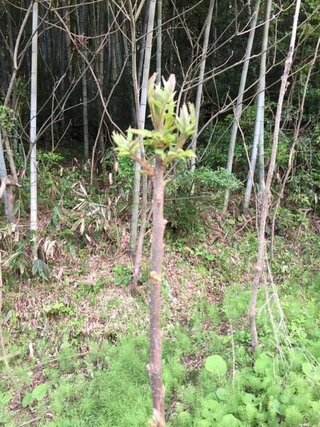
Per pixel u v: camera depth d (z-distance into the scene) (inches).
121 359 68.1
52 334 78.7
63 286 86.4
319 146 128.0
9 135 92.3
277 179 123.0
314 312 82.0
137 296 86.9
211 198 108.8
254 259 104.9
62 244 92.6
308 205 124.6
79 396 64.4
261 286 92.2
